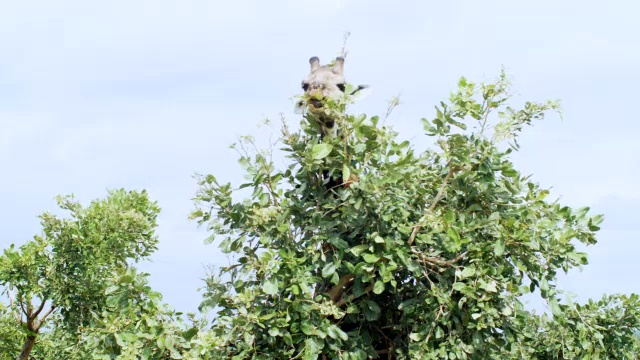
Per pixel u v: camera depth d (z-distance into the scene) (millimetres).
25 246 12812
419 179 7676
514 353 8047
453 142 7309
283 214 7160
